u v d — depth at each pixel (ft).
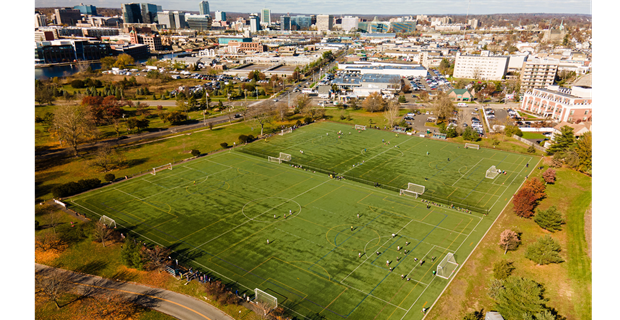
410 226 345.72
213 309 243.60
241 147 564.71
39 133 612.29
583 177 447.01
